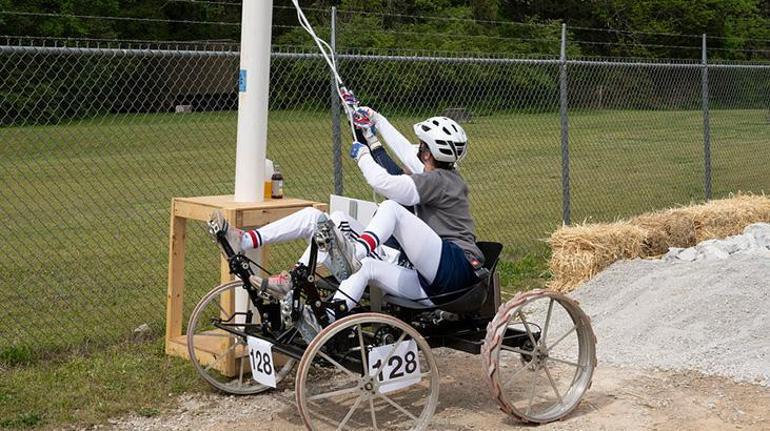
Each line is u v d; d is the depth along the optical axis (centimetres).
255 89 1210
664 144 4519
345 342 1006
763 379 1199
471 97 3809
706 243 1773
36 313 1493
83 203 2625
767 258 1603
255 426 1066
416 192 1066
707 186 2505
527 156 3891
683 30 9325
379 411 1123
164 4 7606
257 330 1089
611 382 1213
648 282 1582
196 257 1909
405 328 998
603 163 3803
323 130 3894
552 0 9394
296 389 950
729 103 5878
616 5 9344
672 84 5953
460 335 1082
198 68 4156
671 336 1370
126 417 1084
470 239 1091
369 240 1002
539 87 4331
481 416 1104
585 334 1102
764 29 9650
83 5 6750
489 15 8388
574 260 1662
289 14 7438
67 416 1066
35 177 3134
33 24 6322
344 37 5928
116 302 1570
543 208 2642
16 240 2091
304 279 989
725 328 1374
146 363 1257
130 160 3600
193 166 3509
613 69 5828
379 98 2900
